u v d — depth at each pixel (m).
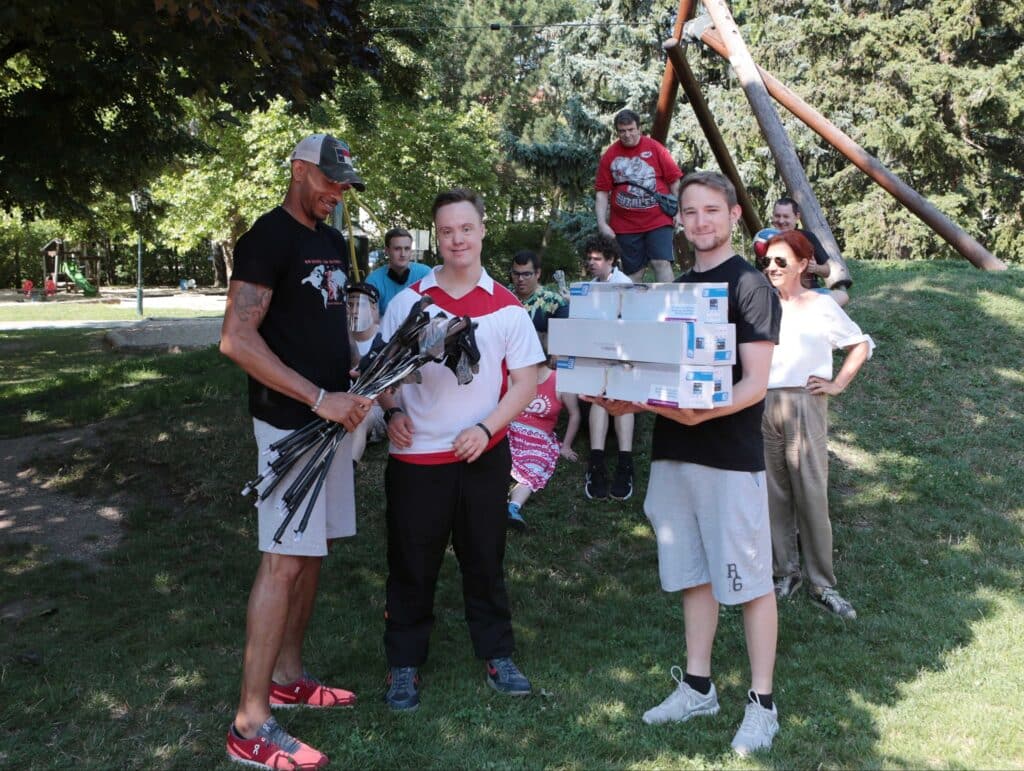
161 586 4.82
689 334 3.11
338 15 5.11
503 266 30.58
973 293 8.94
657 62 21.27
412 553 3.61
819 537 4.56
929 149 21.45
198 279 48.56
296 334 3.33
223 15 4.44
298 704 3.60
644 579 4.88
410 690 3.61
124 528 5.68
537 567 5.03
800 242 4.54
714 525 3.35
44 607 4.60
